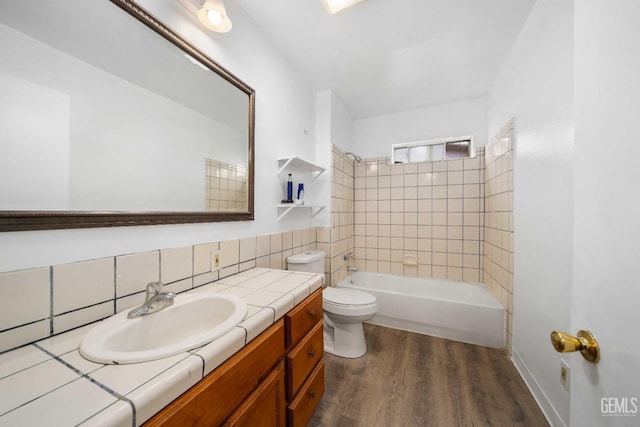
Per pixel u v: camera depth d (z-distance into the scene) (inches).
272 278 50.6
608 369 17.6
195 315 38.0
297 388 41.3
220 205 51.3
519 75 66.1
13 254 25.4
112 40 34.0
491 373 64.3
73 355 24.2
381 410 52.2
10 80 25.3
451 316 82.4
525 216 62.6
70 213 29.0
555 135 49.1
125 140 35.5
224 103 52.4
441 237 108.8
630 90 16.0
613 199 17.5
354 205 124.1
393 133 117.5
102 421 16.3
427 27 63.3
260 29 63.7
